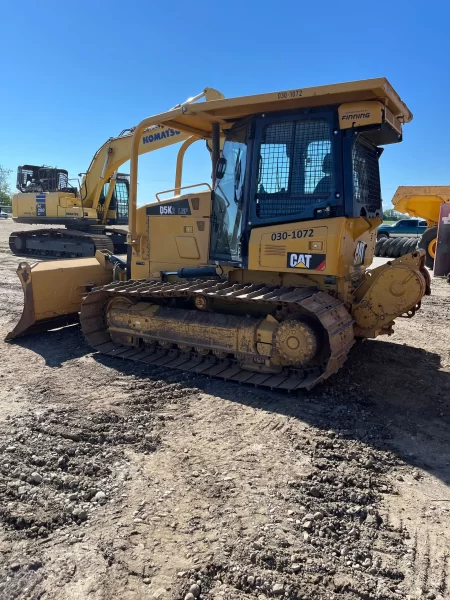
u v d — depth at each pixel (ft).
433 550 9.46
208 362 19.36
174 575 8.68
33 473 11.66
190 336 19.25
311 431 14.21
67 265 24.61
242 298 16.63
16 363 20.08
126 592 8.32
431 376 19.04
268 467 12.23
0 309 30.12
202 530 9.84
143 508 10.51
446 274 44.96
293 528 9.96
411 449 13.46
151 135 34.27
